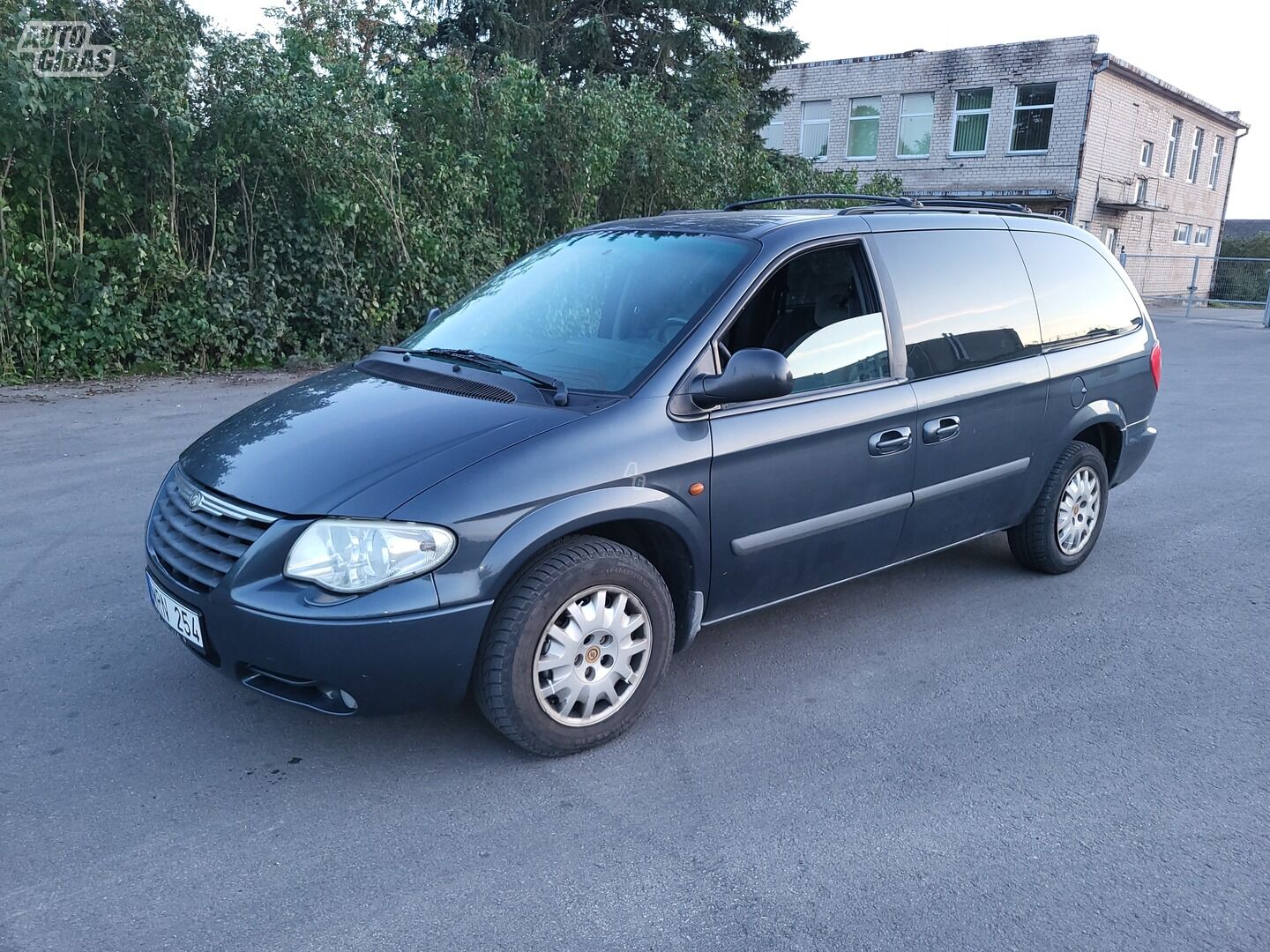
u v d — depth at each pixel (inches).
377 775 123.8
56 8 370.0
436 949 94.1
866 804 119.9
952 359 165.2
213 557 118.0
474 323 161.2
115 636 160.6
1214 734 138.8
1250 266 1226.6
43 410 332.5
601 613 126.2
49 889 101.1
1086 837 114.1
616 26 885.2
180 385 390.3
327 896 101.2
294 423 133.0
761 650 164.6
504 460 118.0
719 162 613.9
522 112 503.8
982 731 138.6
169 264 401.1
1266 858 110.7
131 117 389.1
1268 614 184.2
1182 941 97.3
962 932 98.0
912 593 191.6
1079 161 958.4
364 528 111.2
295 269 450.9
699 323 137.2
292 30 454.6
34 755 125.6
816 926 98.5
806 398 143.9
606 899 101.8
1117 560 213.6
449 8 823.1
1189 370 523.8
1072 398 188.4
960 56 1013.2
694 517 131.8
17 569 188.1
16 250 371.9
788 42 900.6
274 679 116.4
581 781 123.6
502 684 119.6
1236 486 277.6
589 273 158.2
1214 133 1221.7
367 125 442.9
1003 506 181.8
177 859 106.5
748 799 120.5
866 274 156.4
